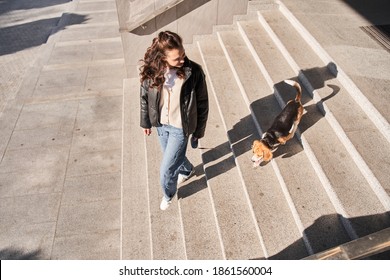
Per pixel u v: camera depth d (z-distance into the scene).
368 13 5.12
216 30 5.51
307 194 3.04
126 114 5.12
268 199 3.14
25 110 5.95
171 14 5.25
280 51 4.65
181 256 3.13
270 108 3.94
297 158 3.38
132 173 4.18
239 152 3.62
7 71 7.45
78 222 4.09
